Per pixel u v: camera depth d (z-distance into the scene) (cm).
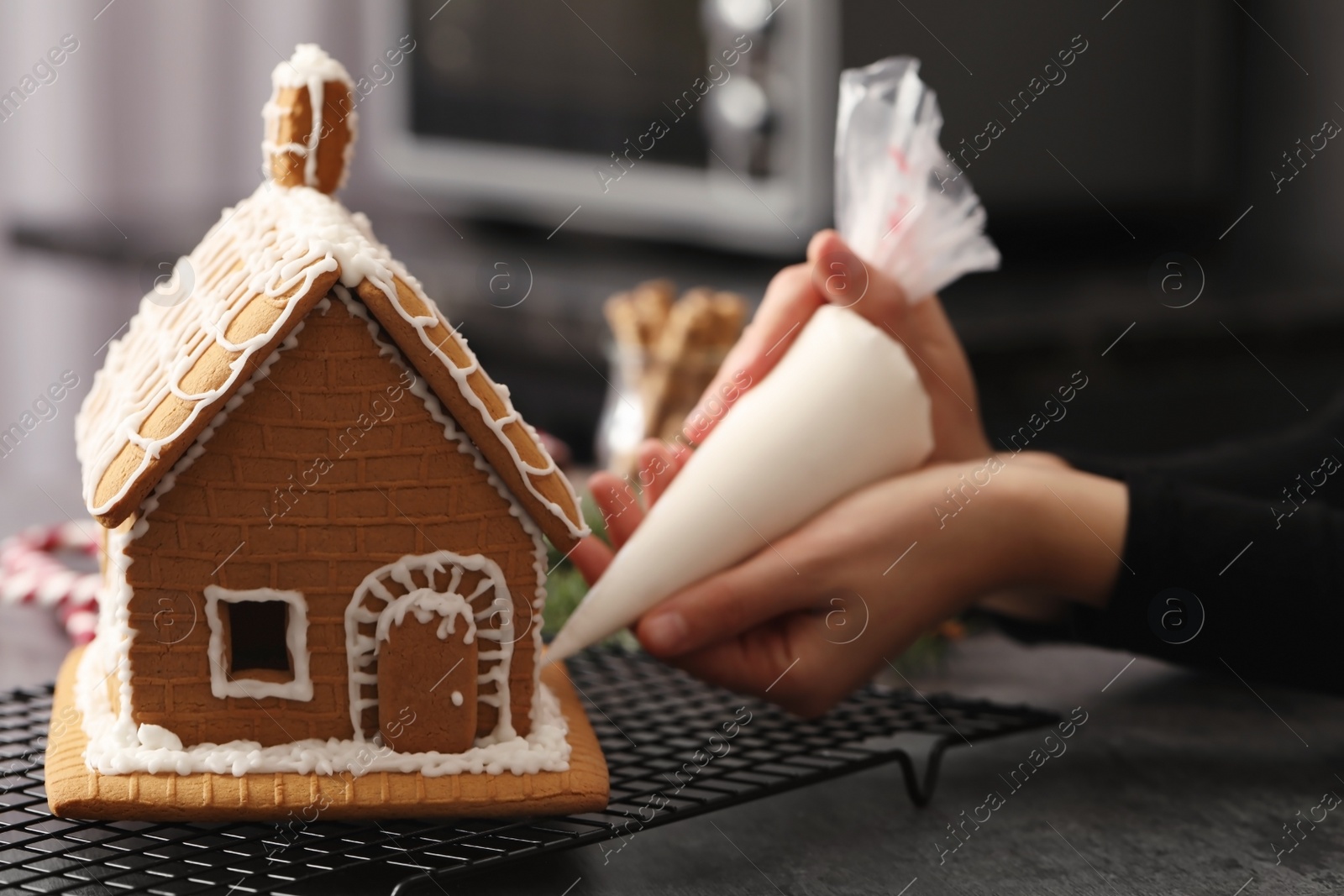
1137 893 91
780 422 100
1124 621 100
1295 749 102
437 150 222
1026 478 100
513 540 93
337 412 91
